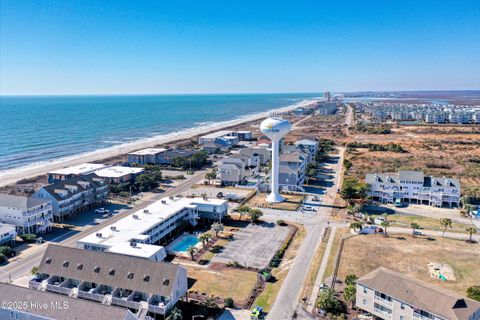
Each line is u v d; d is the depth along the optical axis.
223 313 61.69
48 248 68.06
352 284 64.88
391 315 56.84
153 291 58.97
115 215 111.31
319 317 60.59
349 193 120.88
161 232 90.56
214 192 135.25
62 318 50.69
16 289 55.91
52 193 105.50
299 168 140.25
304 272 75.75
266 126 117.62
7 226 89.50
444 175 153.75
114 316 49.44
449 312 51.38
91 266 63.94
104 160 191.25
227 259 81.75
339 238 92.75
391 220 105.69
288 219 107.00
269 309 62.88
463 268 76.88
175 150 198.50
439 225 101.69
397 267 77.44
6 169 175.25
